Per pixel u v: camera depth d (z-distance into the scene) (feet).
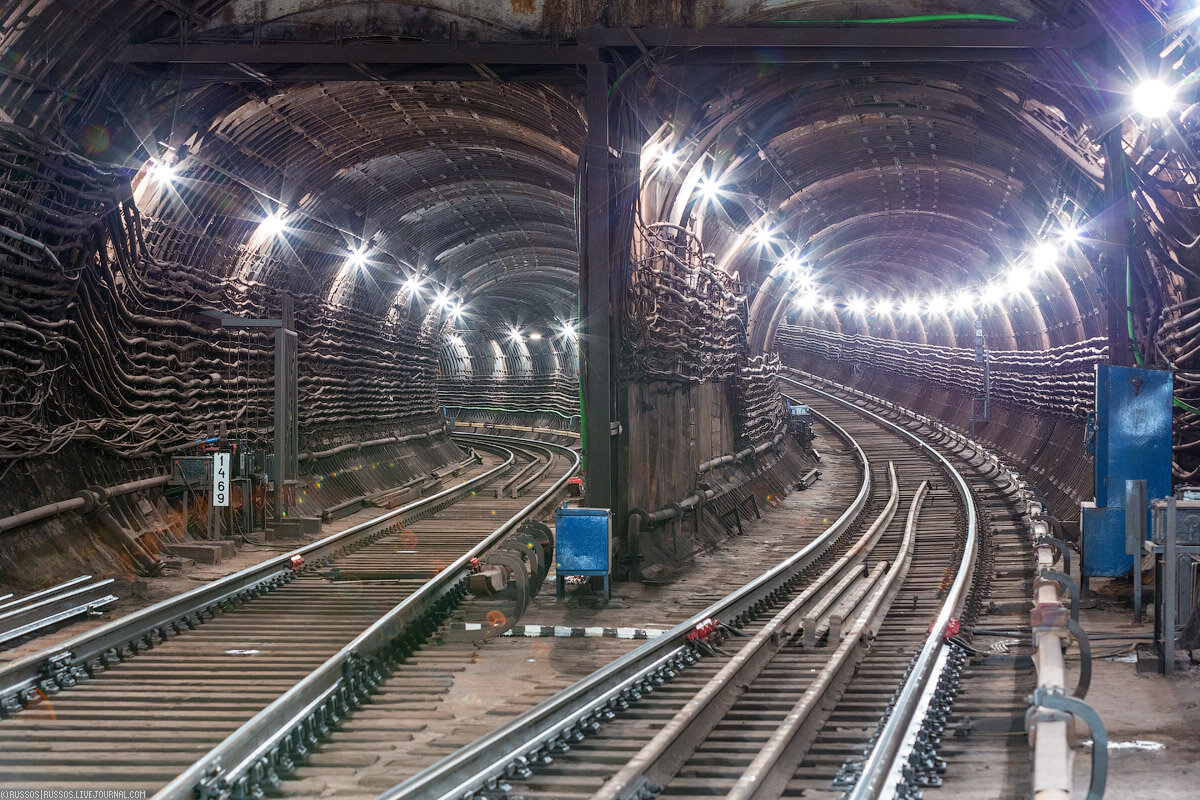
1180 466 44.93
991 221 90.27
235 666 32.86
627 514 51.70
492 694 30.01
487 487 102.63
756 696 29.01
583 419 49.16
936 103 62.54
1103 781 16.89
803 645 35.58
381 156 71.00
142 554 49.49
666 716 26.91
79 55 44.04
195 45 46.57
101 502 49.24
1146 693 28.25
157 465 57.67
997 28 44.47
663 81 52.16
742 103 55.72
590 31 47.03
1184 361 44.78
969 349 128.77
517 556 40.11
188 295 60.59
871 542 63.26
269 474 64.23
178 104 50.70
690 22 47.85
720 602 39.04
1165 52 41.47
